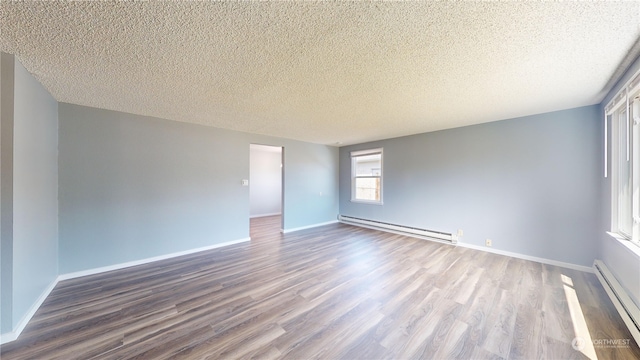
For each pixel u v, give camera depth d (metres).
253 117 3.38
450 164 4.07
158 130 3.40
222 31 1.44
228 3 1.20
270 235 4.85
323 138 5.08
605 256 2.56
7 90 1.69
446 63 1.83
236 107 2.91
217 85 2.25
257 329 1.80
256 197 7.58
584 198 2.88
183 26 1.39
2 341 1.63
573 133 2.94
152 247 3.34
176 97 2.57
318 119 3.49
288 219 5.18
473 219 3.80
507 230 3.46
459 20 1.33
